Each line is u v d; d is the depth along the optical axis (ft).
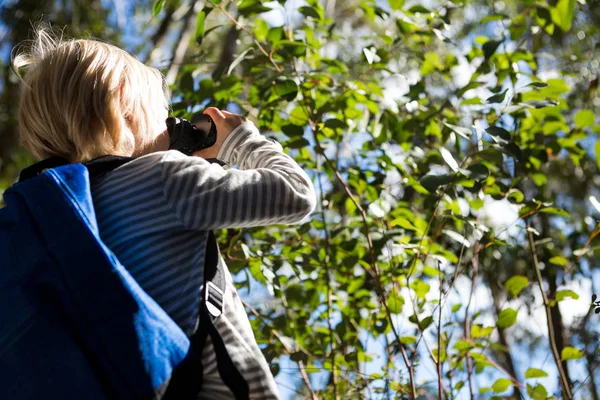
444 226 8.95
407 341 8.20
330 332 8.40
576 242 10.07
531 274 10.25
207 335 3.84
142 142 4.45
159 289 3.84
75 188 3.88
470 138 8.22
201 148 4.58
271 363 8.13
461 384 7.86
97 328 3.61
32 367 3.69
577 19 14.01
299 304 9.12
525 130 9.04
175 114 8.86
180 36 20.03
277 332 8.83
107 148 4.28
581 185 13.92
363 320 8.98
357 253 8.80
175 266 3.90
